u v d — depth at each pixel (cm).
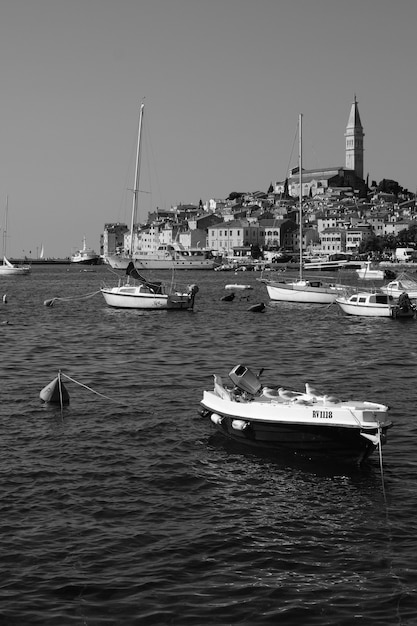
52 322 8525
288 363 5294
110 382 4409
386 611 1814
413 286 11394
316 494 2516
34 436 3162
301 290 11269
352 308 9194
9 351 5922
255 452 2930
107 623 1769
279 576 1977
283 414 2827
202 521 2305
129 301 9888
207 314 9594
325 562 2048
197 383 4388
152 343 6494
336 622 1772
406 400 3850
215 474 2698
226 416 2981
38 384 4353
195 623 1773
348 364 5219
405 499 2467
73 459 2855
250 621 1780
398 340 6794
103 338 6894
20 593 1884
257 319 8950
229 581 1953
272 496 2500
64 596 1877
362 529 2245
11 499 2452
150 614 1805
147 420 3428
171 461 2836
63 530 2228
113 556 2073
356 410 2702
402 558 2066
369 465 2786
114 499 2467
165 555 2084
